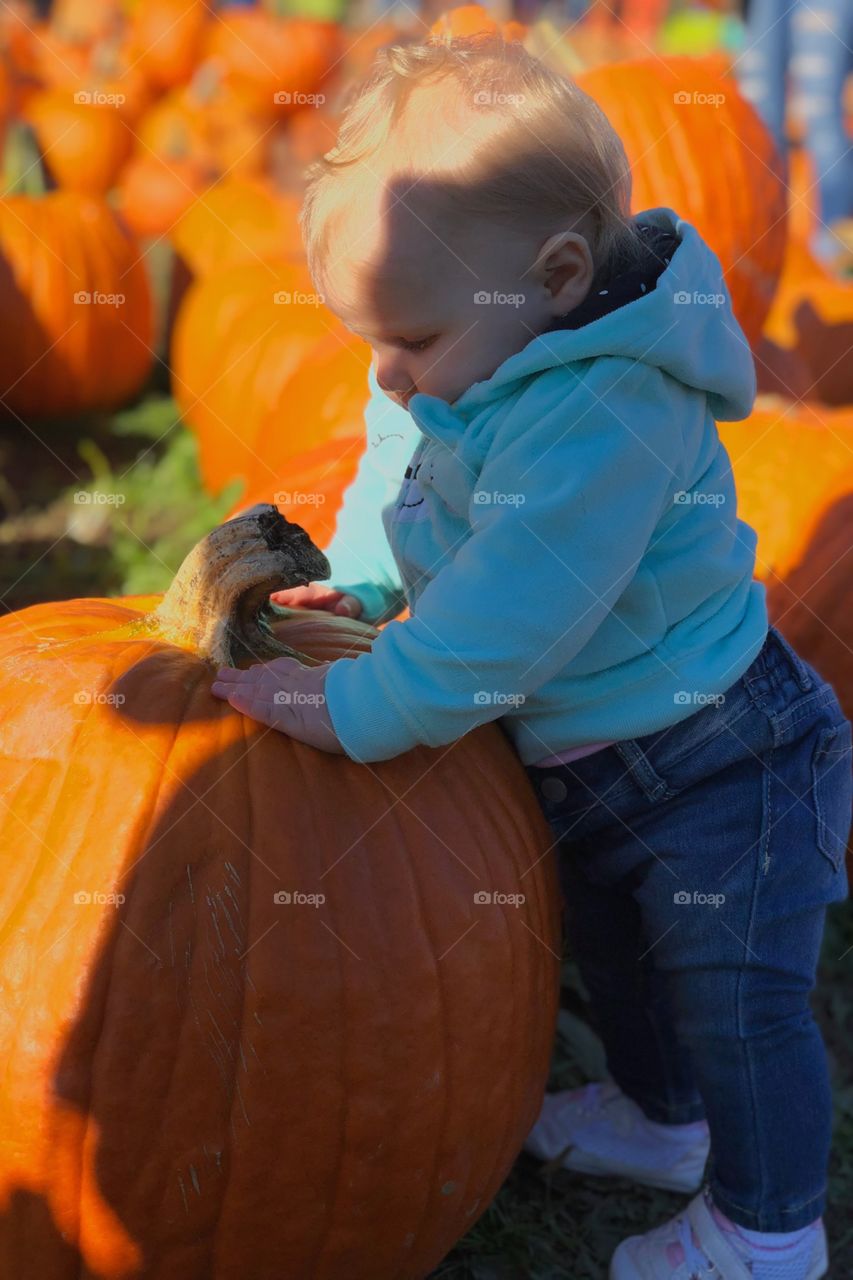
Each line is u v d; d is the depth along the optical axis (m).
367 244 1.55
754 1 5.83
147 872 1.54
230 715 1.65
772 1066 1.78
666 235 1.72
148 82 7.82
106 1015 1.52
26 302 4.80
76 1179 1.54
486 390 1.59
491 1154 1.74
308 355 3.53
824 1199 1.86
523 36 3.33
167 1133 1.54
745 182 3.37
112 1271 1.59
